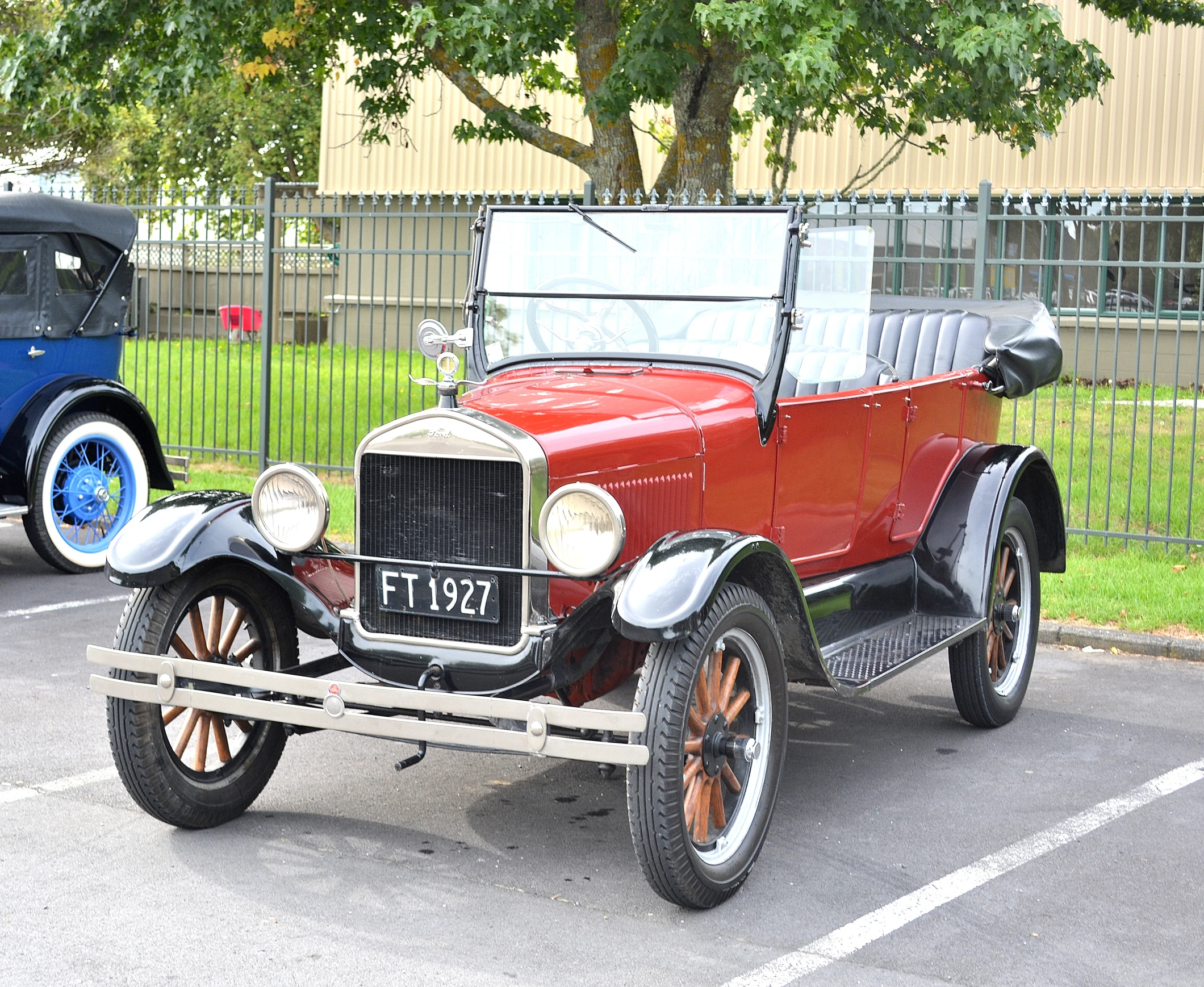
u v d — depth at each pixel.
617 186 11.59
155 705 4.11
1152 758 5.15
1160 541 8.50
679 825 3.57
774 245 4.52
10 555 8.67
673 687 3.57
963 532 5.38
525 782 4.82
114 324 8.26
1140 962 3.44
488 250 4.93
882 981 3.32
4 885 3.82
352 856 4.10
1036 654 6.76
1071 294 16.70
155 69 11.23
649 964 3.40
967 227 17.02
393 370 17.30
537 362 4.81
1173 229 16.23
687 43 10.07
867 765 5.06
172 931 3.54
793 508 4.70
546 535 3.68
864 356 4.94
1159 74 16.09
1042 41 9.45
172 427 13.41
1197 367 8.42
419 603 3.96
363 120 13.80
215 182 29.20
